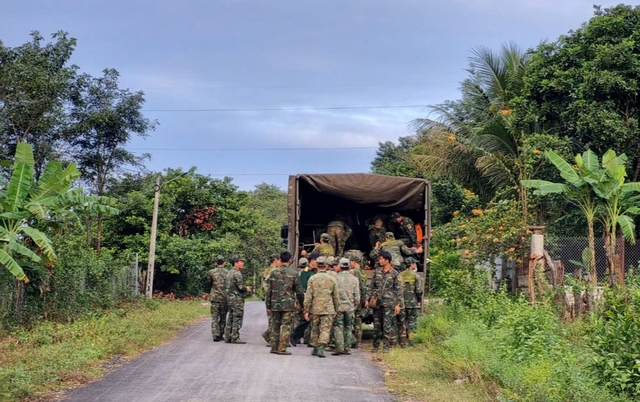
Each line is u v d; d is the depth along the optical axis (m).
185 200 34.94
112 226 31.70
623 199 16.09
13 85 19.00
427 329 14.06
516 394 8.30
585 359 9.53
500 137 23.23
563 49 21.12
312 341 12.33
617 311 9.86
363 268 15.35
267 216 67.00
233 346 13.45
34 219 15.59
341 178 15.48
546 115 21.72
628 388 8.34
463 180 25.83
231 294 13.92
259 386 9.14
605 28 20.77
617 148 19.81
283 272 12.38
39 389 8.71
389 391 9.11
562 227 21.92
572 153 20.83
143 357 11.77
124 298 22.48
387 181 15.48
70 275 16.28
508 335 11.16
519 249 17.20
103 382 9.36
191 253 31.80
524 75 23.77
